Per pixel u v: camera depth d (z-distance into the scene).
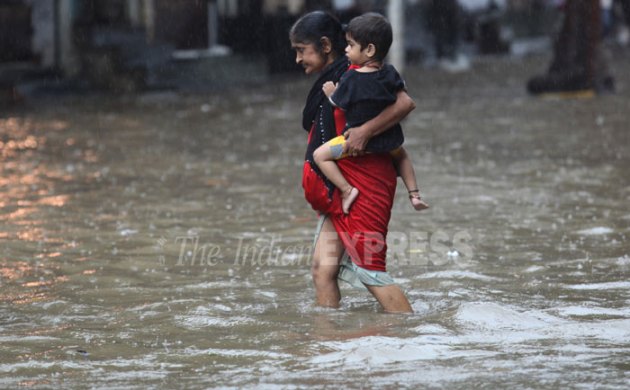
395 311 14.76
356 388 11.00
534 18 118.50
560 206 23.97
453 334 13.40
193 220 22.72
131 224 22.22
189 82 68.62
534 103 54.16
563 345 12.76
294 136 40.78
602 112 48.41
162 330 13.94
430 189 26.81
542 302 15.36
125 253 19.34
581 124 43.34
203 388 11.14
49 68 61.03
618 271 17.45
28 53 60.44
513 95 59.34
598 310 14.70
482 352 12.43
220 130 43.25
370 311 14.99
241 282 17.05
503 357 12.21
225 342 13.22
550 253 19.02
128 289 16.59
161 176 29.77
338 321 14.27
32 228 21.73
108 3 65.56
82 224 22.22
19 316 14.91
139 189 27.28
